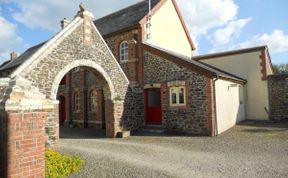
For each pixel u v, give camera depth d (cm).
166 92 1495
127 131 1388
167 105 1488
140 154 923
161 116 1539
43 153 433
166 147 1058
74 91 1995
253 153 928
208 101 1323
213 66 1958
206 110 1328
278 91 1688
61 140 1270
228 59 1895
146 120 1590
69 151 925
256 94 1770
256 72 1775
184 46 2078
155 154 927
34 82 1038
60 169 626
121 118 1427
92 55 1284
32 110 416
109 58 1382
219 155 909
